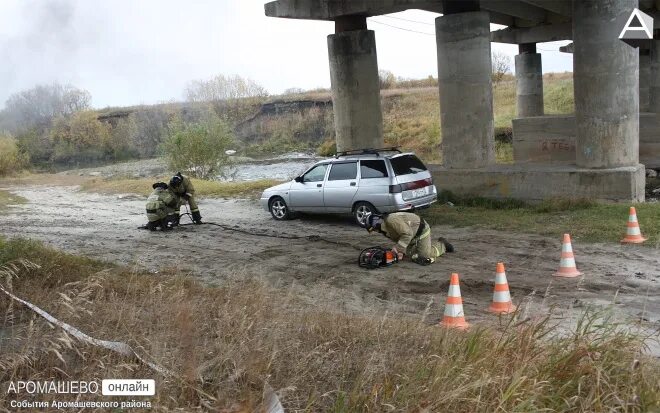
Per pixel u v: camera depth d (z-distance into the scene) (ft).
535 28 119.44
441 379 14.75
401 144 163.94
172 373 14.44
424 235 37.06
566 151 108.88
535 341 17.49
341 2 68.03
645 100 125.08
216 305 23.07
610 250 37.83
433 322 26.23
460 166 63.21
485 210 56.44
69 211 76.07
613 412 13.83
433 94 213.66
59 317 17.01
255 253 42.70
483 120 62.23
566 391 15.08
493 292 30.81
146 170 155.22
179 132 116.37
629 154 54.95
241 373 15.24
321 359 16.58
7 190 114.21
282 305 23.58
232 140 121.29
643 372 15.97
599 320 24.79
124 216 68.39
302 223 55.67
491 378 14.69
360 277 34.63
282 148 195.00
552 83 203.10
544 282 31.83
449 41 61.87
